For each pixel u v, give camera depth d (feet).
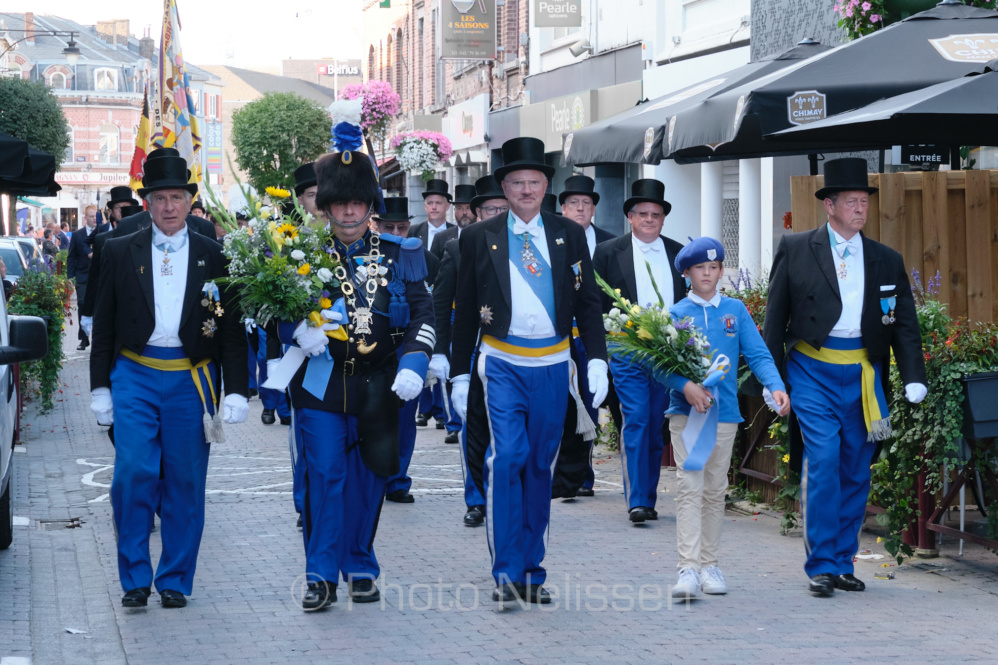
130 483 19.24
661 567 22.39
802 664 16.66
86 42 289.33
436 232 40.75
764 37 49.21
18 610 19.54
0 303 23.08
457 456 35.19
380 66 137.28
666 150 30.81
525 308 19.60
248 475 32.45
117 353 19.48
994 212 26.91
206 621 18.86
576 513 27.48
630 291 27.27
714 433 20.10
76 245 68.44
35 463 34.53
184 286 19.45
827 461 20.38
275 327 19.08
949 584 21.09
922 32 28.55
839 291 20.47
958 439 21.74
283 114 131.13
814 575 20.54
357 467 19.74
